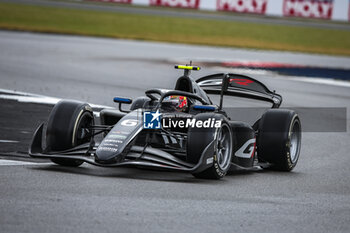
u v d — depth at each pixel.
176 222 16.73
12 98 44.06
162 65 74.75
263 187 23.08
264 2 162.25
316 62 92.00
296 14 161.00
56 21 127.69
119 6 175.88
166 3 165.50
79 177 22.17
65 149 23.98
